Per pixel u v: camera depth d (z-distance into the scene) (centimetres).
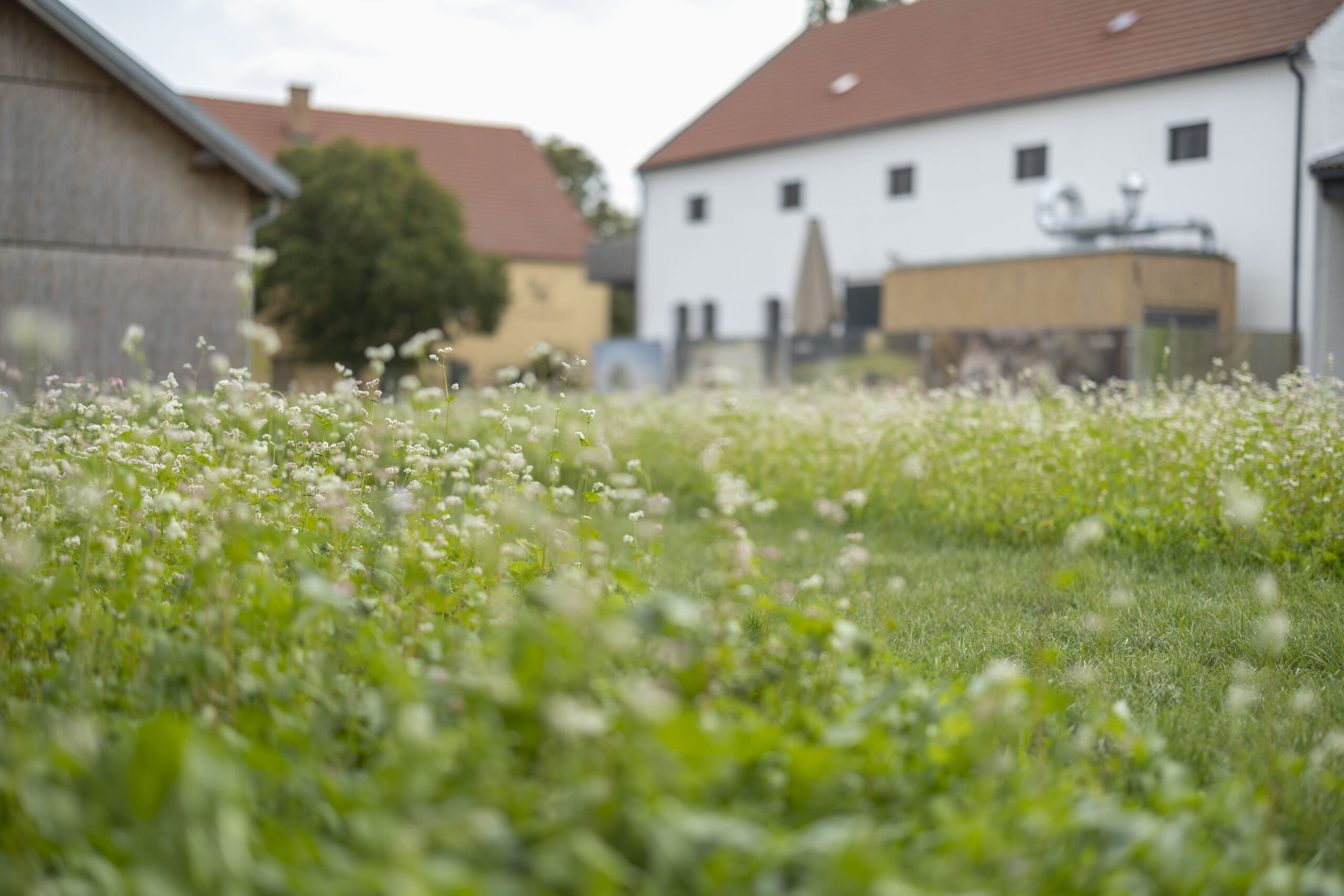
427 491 450
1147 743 300
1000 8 2934
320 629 311
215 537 304
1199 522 689
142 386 543
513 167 4669
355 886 174
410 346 520
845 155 2944
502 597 354
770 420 1057
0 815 222
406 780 201
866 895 175
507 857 187
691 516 897
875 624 441
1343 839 276
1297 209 2092
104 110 1532
